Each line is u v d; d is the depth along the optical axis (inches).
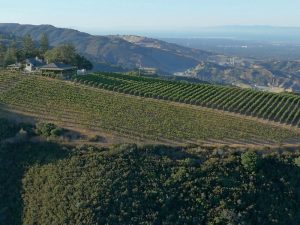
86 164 2810.0
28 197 2706.7
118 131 3309.5
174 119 3639.3
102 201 2532.0
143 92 4325.8
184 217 2497.5
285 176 2827.3
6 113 3563.0
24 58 5964.6
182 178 2709.2
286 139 3373.5
